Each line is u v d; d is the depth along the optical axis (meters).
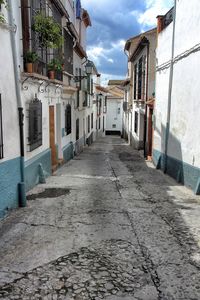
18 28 7.04
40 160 9.54
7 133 6.32
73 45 16.02
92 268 4.07
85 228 5.46
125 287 3.65
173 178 10.67
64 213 6.32
